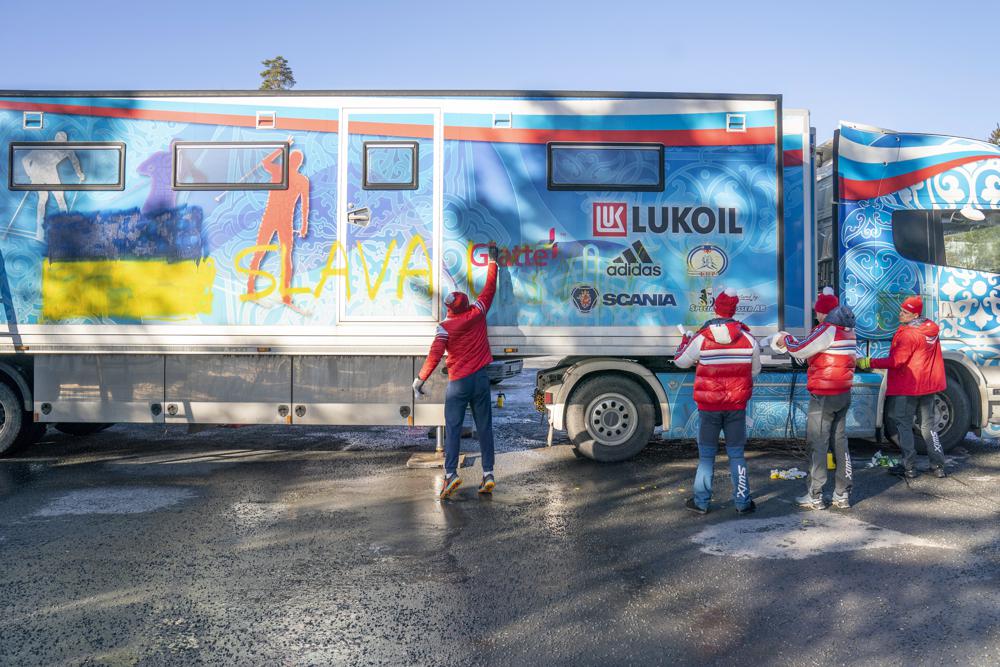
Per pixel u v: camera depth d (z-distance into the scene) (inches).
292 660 131.6
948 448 314.3
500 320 288.7
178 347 291.7
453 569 178.5
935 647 135.4
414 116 288.7
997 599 157.6
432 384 294.5
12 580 171.6
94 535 206.5
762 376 303.4
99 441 360.8
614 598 159.5
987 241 314.7
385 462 310.0
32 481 274.2
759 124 292.7
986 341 313.7
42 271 294.4
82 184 293.4
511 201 289.1
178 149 292.0
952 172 315.3
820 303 271.7
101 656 133.3
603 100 290.8
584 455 305.0
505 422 414.9
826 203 323.9
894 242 311.4
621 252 289.7
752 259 290.4
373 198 288.5
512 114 289.6
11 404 313.1
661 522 218.5
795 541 198.5
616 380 299.9
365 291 289.0
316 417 296.0
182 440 363.3
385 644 137.8
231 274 290.7
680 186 290.8
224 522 219.6
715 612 151.7
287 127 289.7
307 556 188.7
